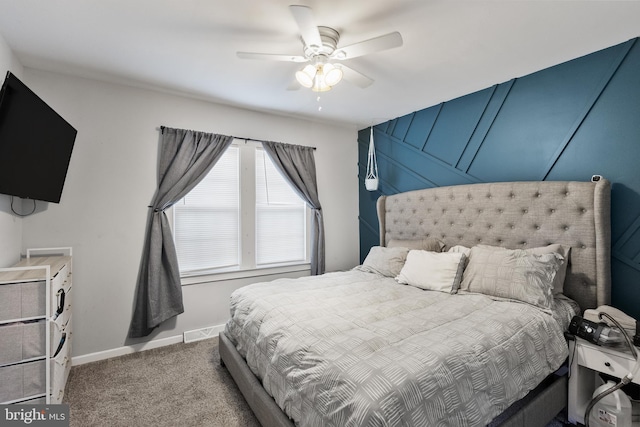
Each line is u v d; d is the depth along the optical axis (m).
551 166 2.39
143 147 2.86
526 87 2.55
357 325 1.67
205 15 1.79
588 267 2.08
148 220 2.88
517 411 1.55
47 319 1.52
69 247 2.50
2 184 1.67
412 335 1.52
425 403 1.13
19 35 1.98
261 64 2.40
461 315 1.82
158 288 2.80
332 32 1.92
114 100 2.73
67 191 2.53
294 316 1.81
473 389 1.30
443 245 2.99
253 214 3.50
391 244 3.33
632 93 2.01
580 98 2.24
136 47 2.15
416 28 1.92
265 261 3.64
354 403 1.08
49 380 1.53
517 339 1.59
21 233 2.32
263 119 3.56
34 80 2.43
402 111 3.53
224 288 3.30
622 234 2.05
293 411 1.38
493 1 1.66
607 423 1.67
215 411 1.94
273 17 1.81
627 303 2.03
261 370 1.74
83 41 2.06
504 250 2.30
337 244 4.14
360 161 4.29
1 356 1.43
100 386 2.21
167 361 2.60
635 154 2.00
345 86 2.82
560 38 2.02
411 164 3.57
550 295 1.94
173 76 2.61
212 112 3.23
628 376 1.57
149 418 1.87
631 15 1.77
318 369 1.30
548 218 2.29
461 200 2.88
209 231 3.27
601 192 2.00
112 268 2.71
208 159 3.14
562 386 1.82
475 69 2.47
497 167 2.74
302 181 3.77
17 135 1.74
